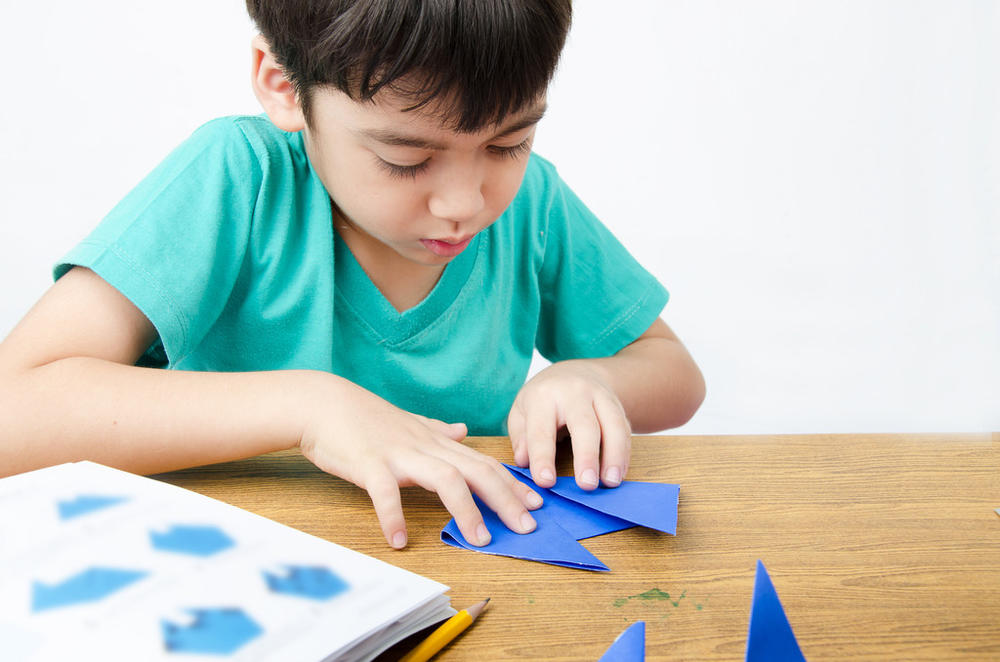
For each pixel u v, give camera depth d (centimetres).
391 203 62
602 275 99
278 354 83
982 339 194
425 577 45
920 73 230
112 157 209
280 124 70
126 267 69
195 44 209
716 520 54
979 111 229
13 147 207
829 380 185
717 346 193
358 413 58
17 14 205
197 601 38
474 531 50
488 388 93
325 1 56
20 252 193
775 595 34
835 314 201
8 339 66
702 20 226
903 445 66
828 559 49
